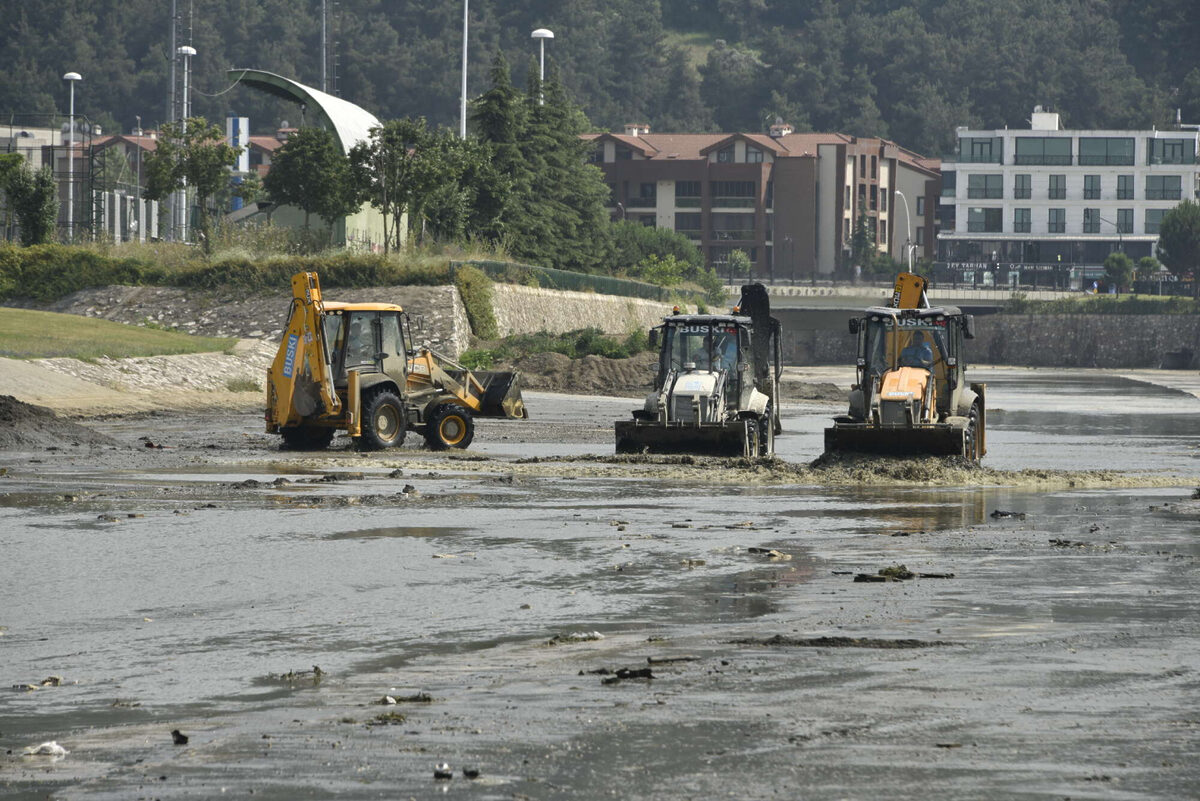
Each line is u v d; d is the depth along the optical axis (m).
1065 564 57.41
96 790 29.12
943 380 104.31
